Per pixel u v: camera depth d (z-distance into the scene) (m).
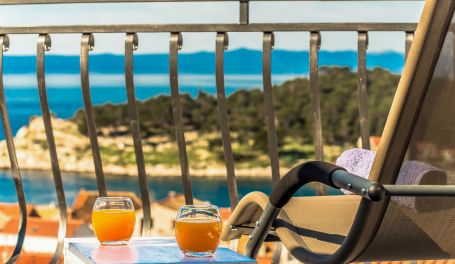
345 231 1.68
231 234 1.88
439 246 1.48
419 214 1.42
